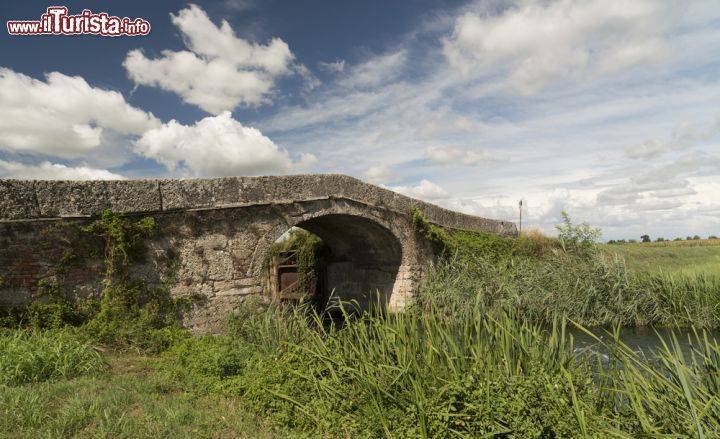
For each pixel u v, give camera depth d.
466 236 17.34
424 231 15.38
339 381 5.82
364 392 5.38
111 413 4.98
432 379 5.30
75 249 8.75
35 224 8.40
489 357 5.39
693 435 4.04
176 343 8.95
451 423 4.64
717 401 4.21
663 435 3.98
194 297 9.85
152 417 4.96
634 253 22.92
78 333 8.17
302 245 18.52
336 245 17.53
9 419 4.49
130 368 7.25
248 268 10.66
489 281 14.77
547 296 13.66
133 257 9.25
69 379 6.08
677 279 13.88
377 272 16.50
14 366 5.81
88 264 8.86
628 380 4.88
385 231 14.54
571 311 13.57
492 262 16.64
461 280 15.01
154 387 6.14
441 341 6.04
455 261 16.05
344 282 18.28
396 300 15.28
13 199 8.22
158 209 9.59
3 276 8.05
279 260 18.42
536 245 18.97
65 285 8.61
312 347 6.81
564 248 17.73
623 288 13.49
